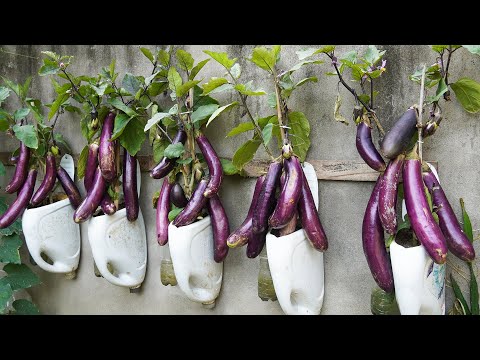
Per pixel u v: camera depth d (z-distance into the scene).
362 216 1.70
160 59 1.85
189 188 1.79
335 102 1.67
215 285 1.90
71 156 2.27
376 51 1.49
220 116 1.92
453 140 1.54
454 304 1.57
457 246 1.33
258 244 1.62
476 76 1.50
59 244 2.18
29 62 2.36
